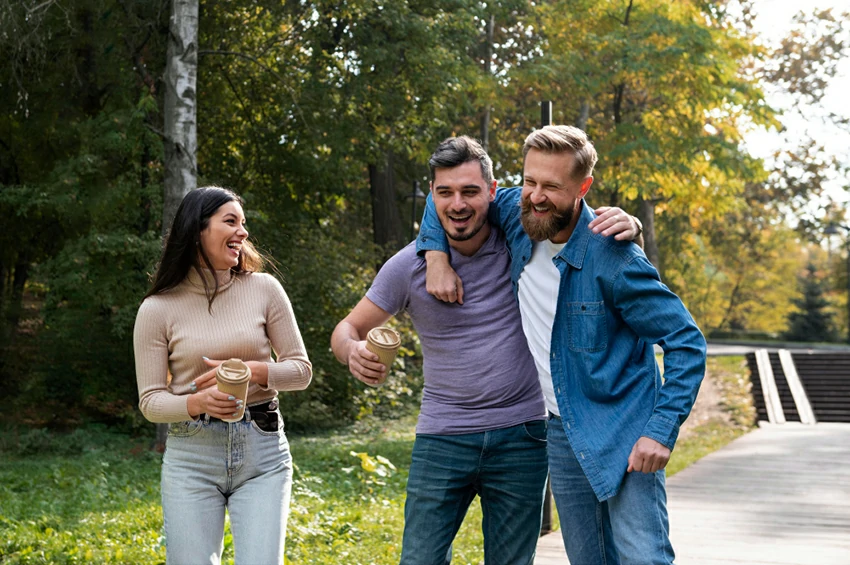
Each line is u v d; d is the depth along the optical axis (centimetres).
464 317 340
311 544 628
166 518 303
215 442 303
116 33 1314
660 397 301
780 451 1368
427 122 1681
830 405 2117
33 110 1388
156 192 1279
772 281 5312
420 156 1752
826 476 1086
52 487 898
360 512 745
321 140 1559
